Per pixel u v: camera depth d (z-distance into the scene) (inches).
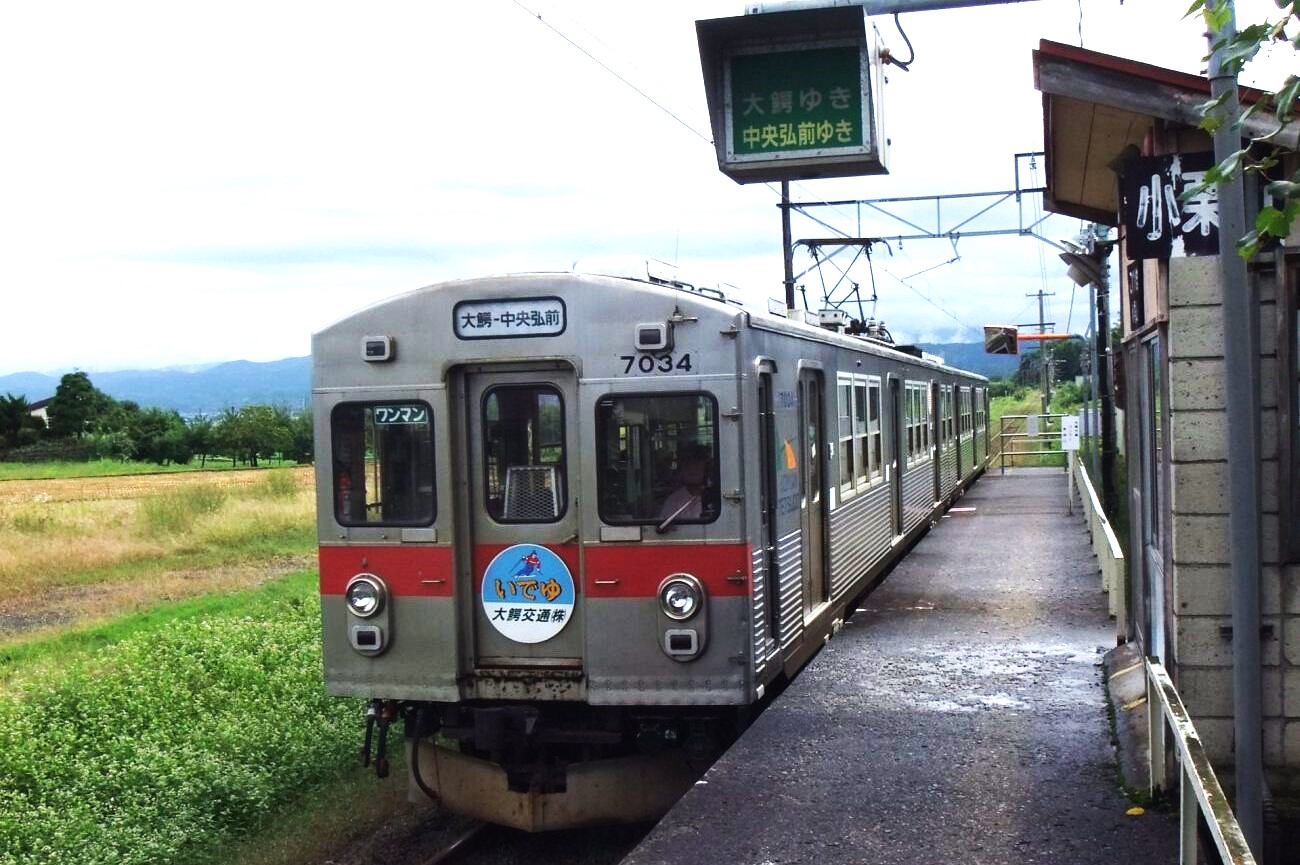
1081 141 310.2
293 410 2994.6
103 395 3316.9
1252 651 193.6
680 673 277.0
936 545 621.9
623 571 278.7
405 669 291.3
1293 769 241.0
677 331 276.4
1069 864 209.9
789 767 263.9
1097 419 944.9
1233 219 188.5
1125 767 255.9
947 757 267.0
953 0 294.2
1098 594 456.8
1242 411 190.7
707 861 216.4
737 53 382.6
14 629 642.8
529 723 285.7
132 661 466.6
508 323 284.0
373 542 292.8
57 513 1152.8
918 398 662.5
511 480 288.5
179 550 941.2
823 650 371.9
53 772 340.5
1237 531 192.7
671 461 277.4
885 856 215.8
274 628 525.7
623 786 291.3
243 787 329.4
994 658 355.6
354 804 334.0
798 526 341.1
